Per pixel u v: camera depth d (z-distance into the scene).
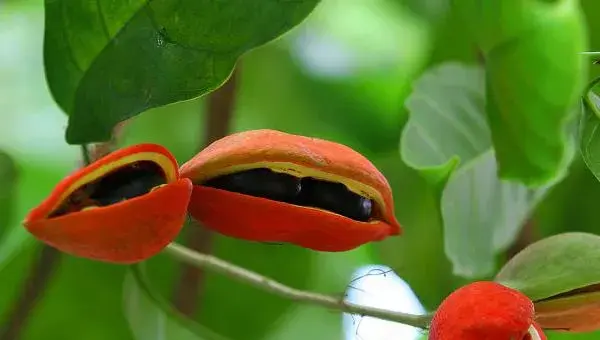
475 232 0.70
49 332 0.78
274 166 0.60
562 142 0.68
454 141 0.72
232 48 0.60
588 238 0.63
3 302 0.76
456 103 0.73
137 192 0.59
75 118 0.61
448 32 0.75
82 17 0.60
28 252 0.76
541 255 0.63
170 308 0.71
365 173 0.61
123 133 0.71
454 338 0.60
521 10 0.67
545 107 0.68
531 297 0.62
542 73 0.68
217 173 0.60
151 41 0.60
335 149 0.61
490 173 0.71
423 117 0.73
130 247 0.59
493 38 0.68
